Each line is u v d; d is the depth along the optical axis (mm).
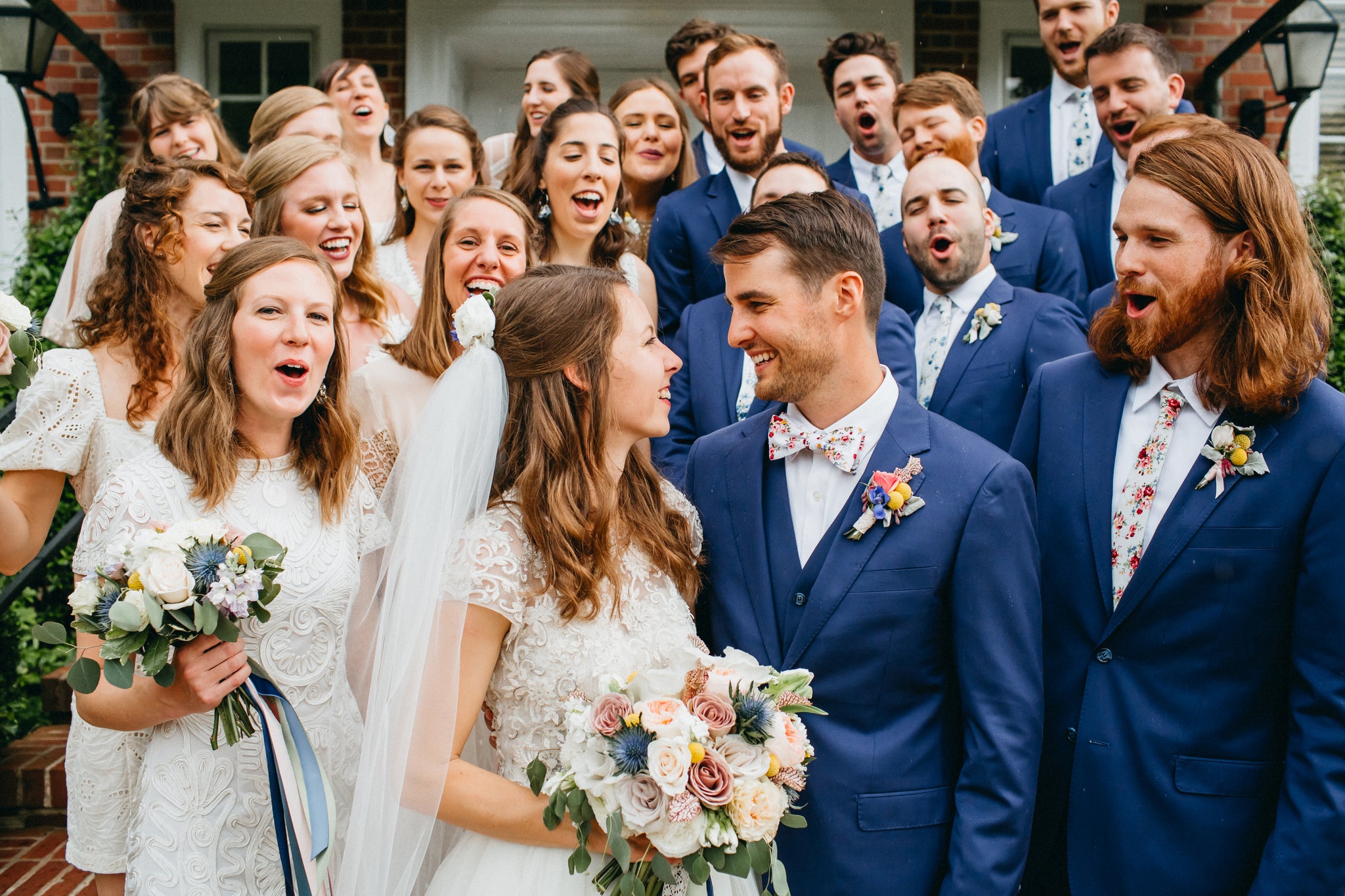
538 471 2207
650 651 2203
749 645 2361
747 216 2309
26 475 2789
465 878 2154
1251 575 2252
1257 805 2271
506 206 3422
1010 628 2244
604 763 1959
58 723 4867
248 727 2230
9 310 2604
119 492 2307
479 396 2170
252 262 2424
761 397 2357
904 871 2227
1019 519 2273
